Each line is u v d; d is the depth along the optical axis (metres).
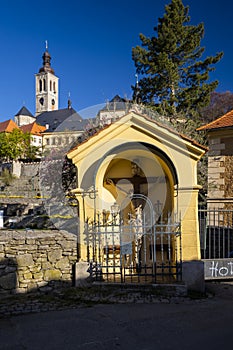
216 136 12.37
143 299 6.23
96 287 6.81
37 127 63.50
